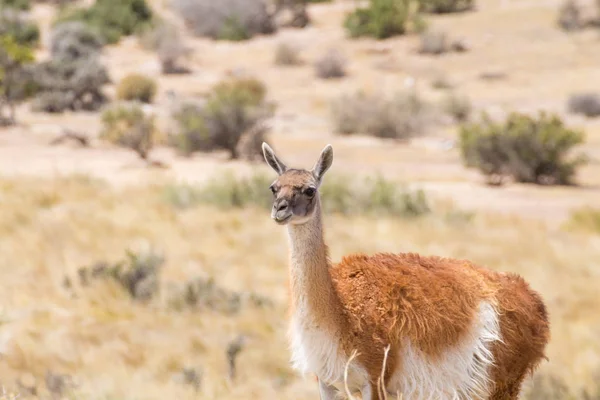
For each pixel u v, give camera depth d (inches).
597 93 6855.3
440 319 877.8
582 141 4424.2
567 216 3543.3
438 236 2859.3
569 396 1375.5
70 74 6560.0
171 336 1628.9
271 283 2144.4
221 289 1946.4
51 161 4466.0
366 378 863.7
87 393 1234.6
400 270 898.1
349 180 3528.5
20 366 1405.0
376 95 6250.0
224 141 4965.6
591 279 2338.8
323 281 848.3
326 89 7450.8
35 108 6318.9
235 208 3225.9
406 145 5644.7
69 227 2598.4
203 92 7234.3
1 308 1617.9
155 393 1274.6
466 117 6589.6
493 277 945.5
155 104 6791.3
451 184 4279.0
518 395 959.0
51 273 2028.8
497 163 4372.5
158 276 1993.1
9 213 2746.1
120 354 1503.4
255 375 1477.6
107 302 1823.3
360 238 2768.2
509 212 3587.6
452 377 888.3
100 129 5684.1
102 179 3782.0
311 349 860.0
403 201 3326.8
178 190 3371.1
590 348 1685.5
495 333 906.7
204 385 1357.0
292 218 832.3
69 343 1529.3
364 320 862.5
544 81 7436.0
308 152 5142.7
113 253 2326.5
